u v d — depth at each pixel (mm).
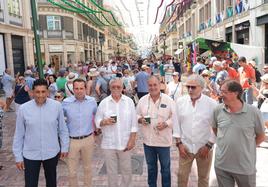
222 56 13844
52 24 34344
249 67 8867
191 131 3910
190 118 3900
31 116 3797
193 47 16156
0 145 5859
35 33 6523
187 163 4051
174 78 7523
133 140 4297
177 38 50594
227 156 3188
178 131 4020
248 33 17984
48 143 3873
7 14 19719
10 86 13406
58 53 35219
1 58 19125
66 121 4391
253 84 8852
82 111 4375
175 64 21656
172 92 7363
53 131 3906
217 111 3346
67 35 35531
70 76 7641
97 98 8906
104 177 5434
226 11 21922
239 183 3246
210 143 3824
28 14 22859
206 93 7266
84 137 4410
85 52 42875
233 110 3164
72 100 4406
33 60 23797
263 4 14867
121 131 4266
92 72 9016
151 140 4289
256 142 3252
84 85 4367
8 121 10555
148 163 4414
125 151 4316
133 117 4305
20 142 3850
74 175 4449
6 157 6668
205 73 8188
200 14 32188
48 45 34344
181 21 45062
